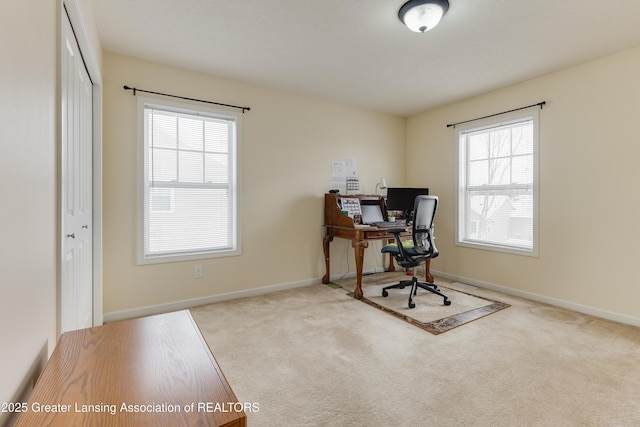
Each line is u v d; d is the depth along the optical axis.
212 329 2.51
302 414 1.53
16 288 0.79
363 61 2.88
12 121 0.78
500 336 2.39
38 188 0.98
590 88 2.83
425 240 3.30
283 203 3.65
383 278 4.18
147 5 2.07
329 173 3.99
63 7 1.38
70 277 1.60
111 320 2.71
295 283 3.75
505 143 3.61
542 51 2.66
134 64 2.80
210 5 2.07
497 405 1.60
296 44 2.57
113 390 0.75
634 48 2.58
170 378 0.81
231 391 0.76
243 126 3.36
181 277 3.04
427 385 1.77
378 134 4.44
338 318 2.75
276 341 2.30
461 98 3.88
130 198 2.79
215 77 3.19
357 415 1.53
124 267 2.78
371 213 4.20
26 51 0.87
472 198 3.96
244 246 3.39
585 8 2.06
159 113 2.99
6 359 0.73
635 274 2.59
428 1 1.95
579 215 2.91
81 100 1.94
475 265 3.84
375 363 2.00
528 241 3.38
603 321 2.68
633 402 1.61
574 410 1.56
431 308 3.00
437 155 4.29
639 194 2.57
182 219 3.12
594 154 2.81
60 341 1.01
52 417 0.65
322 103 3.93
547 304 3.12
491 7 2.05
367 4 2.04
